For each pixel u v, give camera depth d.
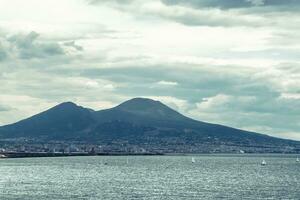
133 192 175.62
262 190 184.38
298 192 177.88
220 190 183.62
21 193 171.88
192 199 157.00
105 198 158.88
